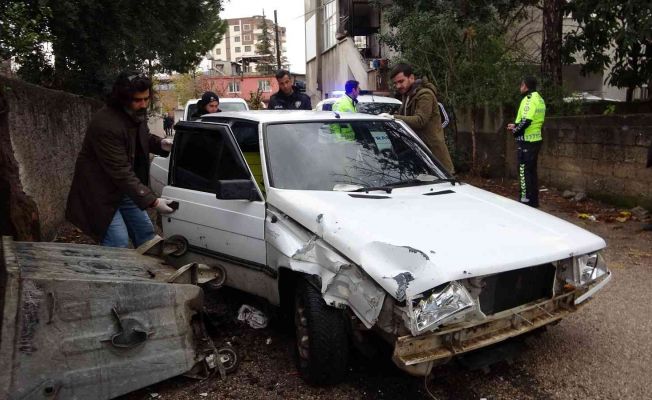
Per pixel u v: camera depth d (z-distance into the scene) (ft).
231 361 11.65
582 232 11.42
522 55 37.17
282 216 12.01
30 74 31.17
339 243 10.11
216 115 16.19
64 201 24.31
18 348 9.09
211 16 41.19
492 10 37.37
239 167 13.56
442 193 13.17
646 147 25.03
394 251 9.39
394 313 9.20
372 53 76.07
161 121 125.18
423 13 35.50
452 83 34.88
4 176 13.44
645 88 41.68
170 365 10.66
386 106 36.04
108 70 35.63
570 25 42.86
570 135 29.96
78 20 30.09
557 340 13.02
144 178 15.29
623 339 13.01
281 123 14.08
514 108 34.27
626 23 28.53
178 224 15.20
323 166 13.35
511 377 11.39
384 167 13.89
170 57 41.52
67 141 25.44
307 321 10.53
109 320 9.93
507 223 11.25
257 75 197.88
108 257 12.06
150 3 35.04
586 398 10.60
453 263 9.29
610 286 16.53
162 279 11.16
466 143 38.19
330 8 86.22
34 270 9.95
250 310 13.93
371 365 11.82
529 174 25.73
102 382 9.93
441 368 11.67
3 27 22.52
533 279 10.47
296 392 10.89
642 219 24.23
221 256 13.73
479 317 9.52
